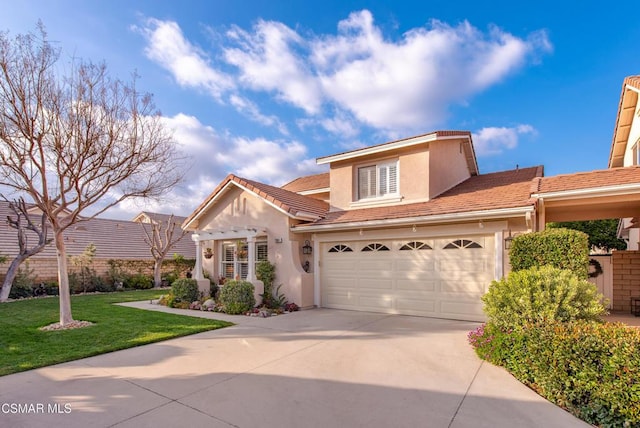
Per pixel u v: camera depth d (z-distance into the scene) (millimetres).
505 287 6676
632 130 14250
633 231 16953
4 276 17406
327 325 9695
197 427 4117
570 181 9750
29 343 7766
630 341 4301
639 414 3955
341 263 12820
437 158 12875
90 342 7836
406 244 11453
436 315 10750
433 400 4828
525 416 4391
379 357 6719
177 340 8148
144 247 26359
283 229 13320
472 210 9766
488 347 6441
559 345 4797
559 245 7305
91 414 4453
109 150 9680
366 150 13359
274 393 5074
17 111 8469
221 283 15250
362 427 4109
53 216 9523
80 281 19703
